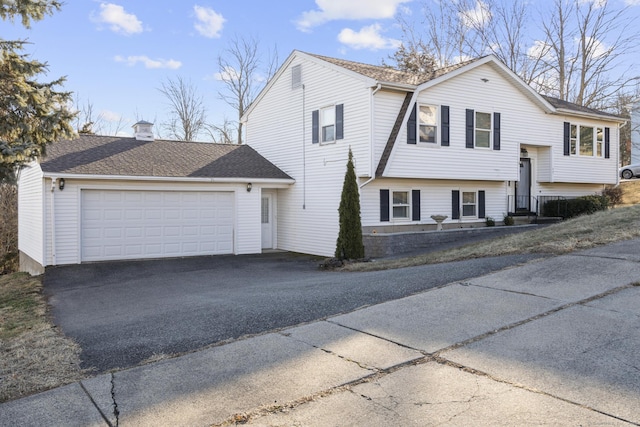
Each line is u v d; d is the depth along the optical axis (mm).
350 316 6391
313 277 11055
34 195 15414
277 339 5664
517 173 18094
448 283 7723
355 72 15109
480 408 3721
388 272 10055
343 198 13664
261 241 18141
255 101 20125
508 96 17891
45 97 10172
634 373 4113
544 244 9812
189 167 16391
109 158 15594
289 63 18078
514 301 6410
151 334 6312
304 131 17359
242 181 16531
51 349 5844
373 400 3979
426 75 16609
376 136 14758
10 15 9883
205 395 4258
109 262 14422
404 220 16547
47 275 12539
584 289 6613
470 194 18297
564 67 29922
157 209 15344
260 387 4355
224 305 7816
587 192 22094
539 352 4699
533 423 3451
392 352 4996
